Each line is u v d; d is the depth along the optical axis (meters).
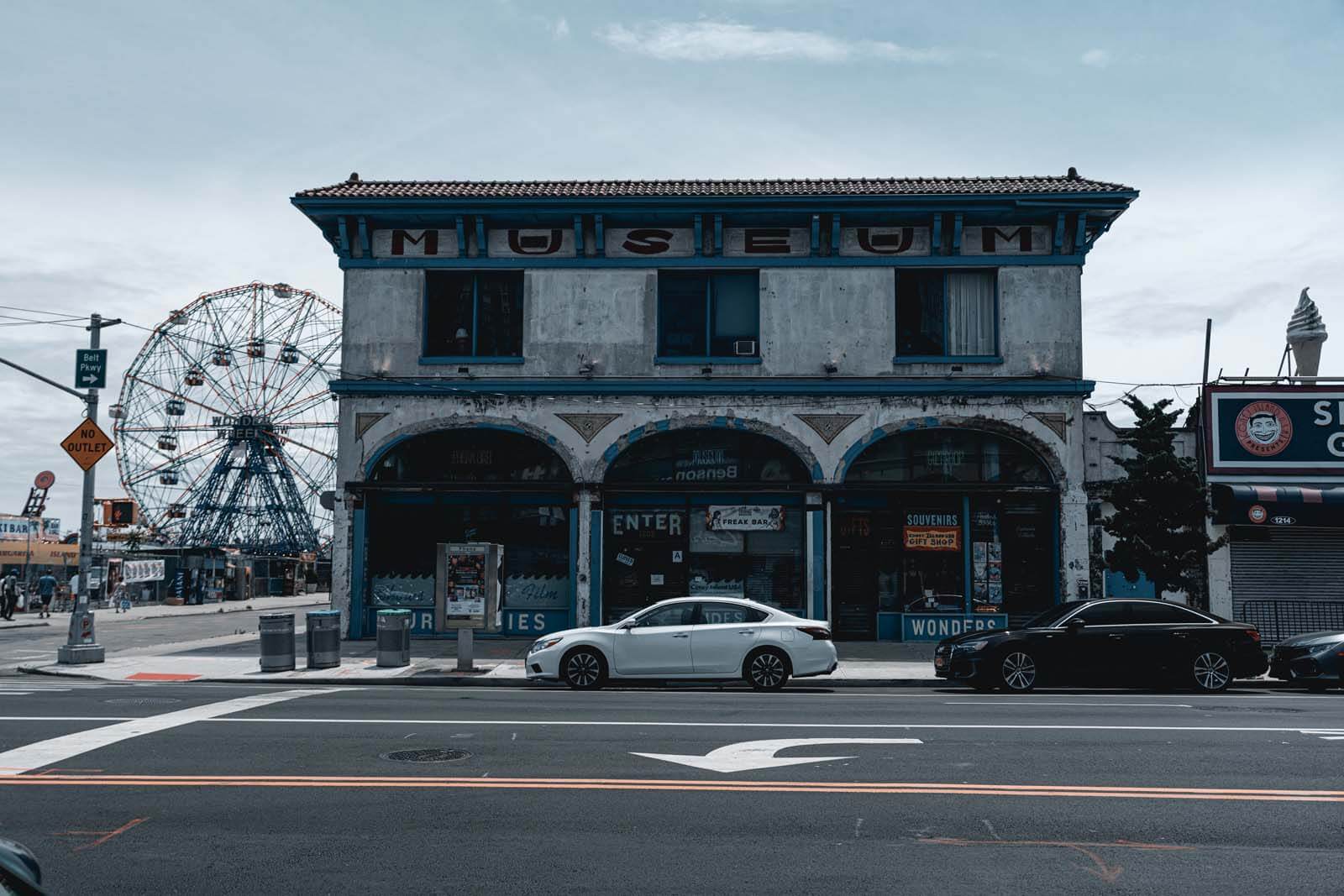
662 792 7.98
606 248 23.61
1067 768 9.00
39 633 29.45
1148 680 16.12
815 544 22.81
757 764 9.05
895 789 8.13
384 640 18.47
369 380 23.42
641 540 23.41
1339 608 22.42
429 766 8.89
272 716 11.73
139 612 41.66
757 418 23.12
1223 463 23.19
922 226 23.39
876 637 23.12
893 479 23.27
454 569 18.05
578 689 15.73
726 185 24.70
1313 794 8.05
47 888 5.77
